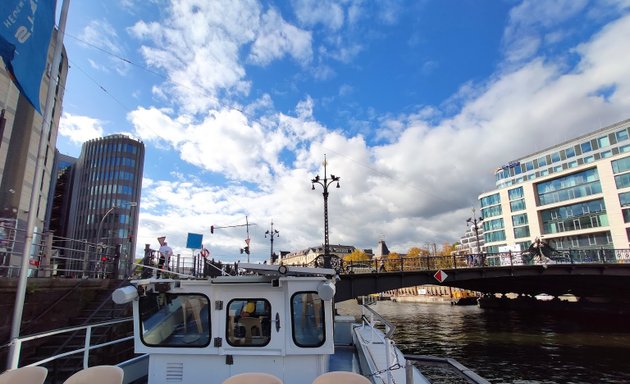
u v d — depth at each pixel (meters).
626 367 22.17
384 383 5.25
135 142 91.12
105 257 18.84
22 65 5.04
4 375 3.91
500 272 33.62
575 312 47.25
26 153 25.22
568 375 20.77
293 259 135.00
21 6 5.04
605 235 69.50
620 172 67.19
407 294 105.56
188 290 5.24
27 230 5.07
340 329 9.18
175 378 5.21
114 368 4.03
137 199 89.69
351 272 29.52
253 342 5.14
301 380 5.11
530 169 88.75
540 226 81.19
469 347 29.02
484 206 97.81
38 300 12.02
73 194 92.06
